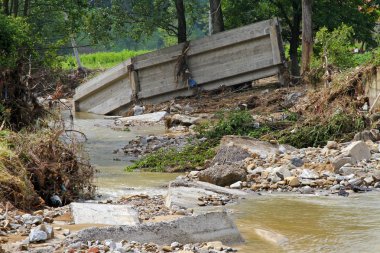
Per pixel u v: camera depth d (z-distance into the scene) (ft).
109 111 120.26
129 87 118.62
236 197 49.42
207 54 116.78
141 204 46.57
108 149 78.54
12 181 44.86
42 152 49.37
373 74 73.31
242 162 60.03
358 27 136.77
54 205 47.73
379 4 144.97
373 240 37.42
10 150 48.32
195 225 36.52
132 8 142.10
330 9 134.62
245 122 74.18
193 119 93.81
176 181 52.44
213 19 133.39
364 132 65.31
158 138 82.58
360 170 54.49
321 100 75.97
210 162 62.59
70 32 120.47
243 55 115.75
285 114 80.12
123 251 32.76
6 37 76.43
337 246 36.37
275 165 58.29
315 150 62.90
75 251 32.27
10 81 66.95
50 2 123.34
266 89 114.21
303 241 37.42
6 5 114.42
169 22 143.54
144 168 65.87
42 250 32.81
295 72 141.69
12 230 37.01
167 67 117.39
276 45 114.21
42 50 118.52
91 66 209.26
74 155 50.37
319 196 49.73
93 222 39.01
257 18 144.56
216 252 34.19
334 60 97.35
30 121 67.05
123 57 237.86
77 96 123.24
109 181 58.03
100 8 140.15
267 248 36.01
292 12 144.05
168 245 35.17
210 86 117.39
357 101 74.28
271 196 49.96
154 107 113.91
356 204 46.50
